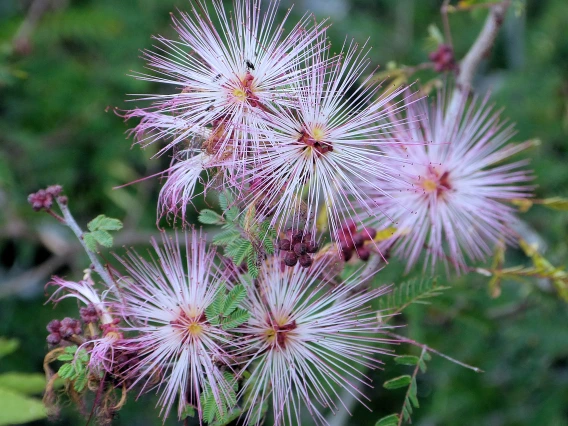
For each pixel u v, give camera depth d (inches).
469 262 12.8
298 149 7.8
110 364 7.7
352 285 8.4
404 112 10.4
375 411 15.5
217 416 7.5
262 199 7.6
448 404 15.1
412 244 10.0
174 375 7.7
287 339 8.0
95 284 8.8
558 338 14.4
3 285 17.5
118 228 8.3
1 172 16.6
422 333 12.3
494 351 15.2
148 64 8.7
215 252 8.0
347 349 8.1
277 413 7.9
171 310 7.8
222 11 8.4
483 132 10.3
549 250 15.5
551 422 15.3
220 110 7.9
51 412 8.3
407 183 9.2
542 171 16.8
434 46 12.9
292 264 7.6
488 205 9.9
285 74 7.9
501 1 11.4
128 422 14.9
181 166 7.8
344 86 8.0
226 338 7.8
